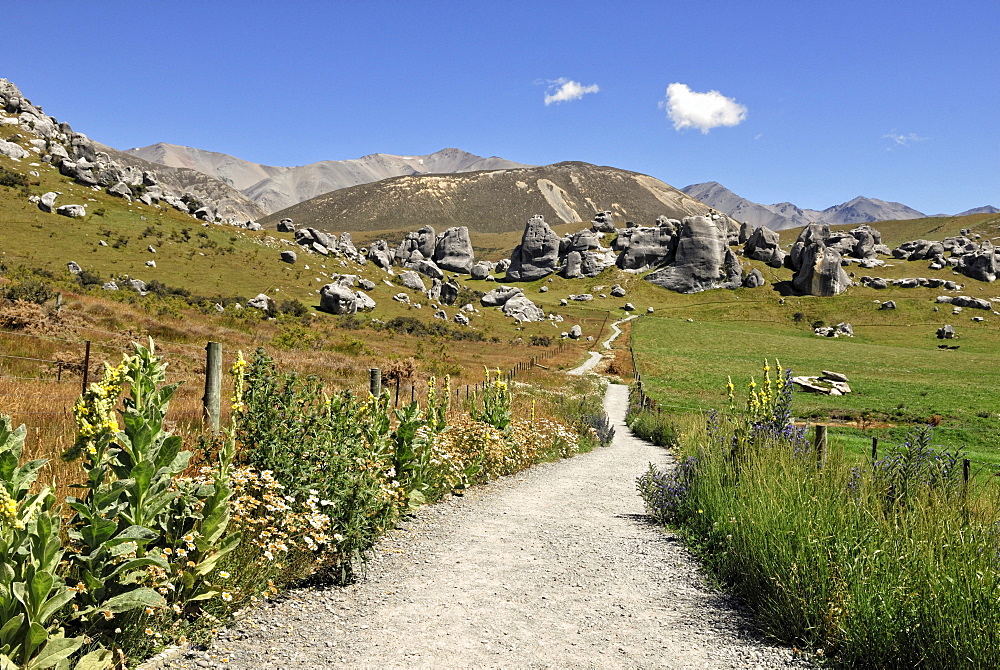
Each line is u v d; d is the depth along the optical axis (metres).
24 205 85.25
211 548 4.18
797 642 4.44
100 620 3.50
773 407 8.87
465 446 11.12
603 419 23.41
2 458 3.01
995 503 5.11
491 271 194.62
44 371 13.48
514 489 10.83
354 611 4.77
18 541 2.95
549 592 5.46
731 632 4.67
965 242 199.75
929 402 43.28
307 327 48.41
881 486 5.91
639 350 85.94
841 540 4.82
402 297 103.38
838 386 50.56
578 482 12.09
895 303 139.50
